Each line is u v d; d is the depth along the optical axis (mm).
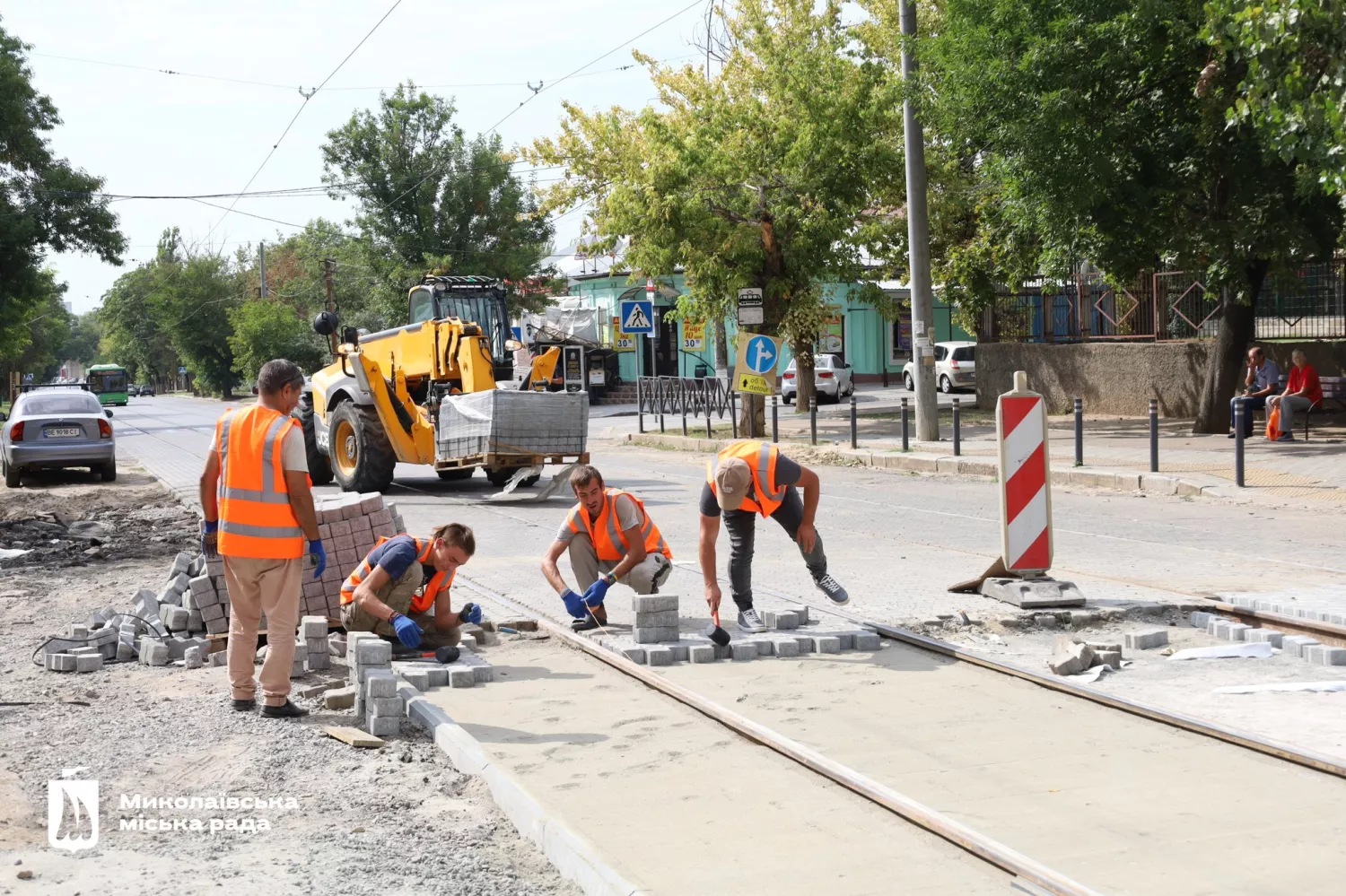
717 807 5113
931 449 21453
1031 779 5387
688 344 50906
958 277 30188
